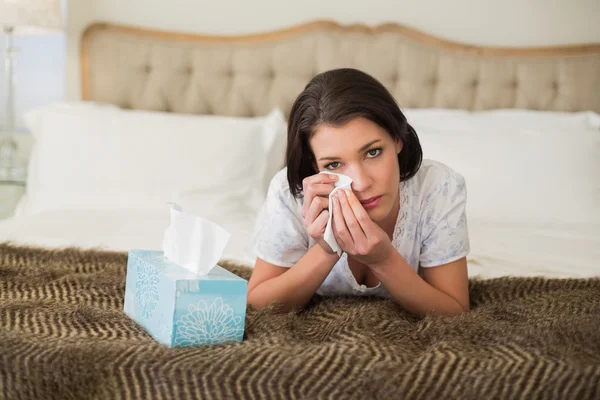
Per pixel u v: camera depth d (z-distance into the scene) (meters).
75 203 2.34
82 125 2.48
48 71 3.04
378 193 1.02
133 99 2.85
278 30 2.88
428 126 2.63
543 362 0.81
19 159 2.88
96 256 1.48
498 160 2.29
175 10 2.89
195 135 2.47
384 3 2.88
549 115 2.69
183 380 0.79
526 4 2.89
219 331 0.91
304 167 1.12
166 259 1.02
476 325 0.97
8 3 2.50
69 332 0.96
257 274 1.23
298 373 0.80
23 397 0.82
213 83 2.84
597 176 2.24
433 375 0.80
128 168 2.39
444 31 2.90
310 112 1.02
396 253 1.05
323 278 1.12
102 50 2.84
